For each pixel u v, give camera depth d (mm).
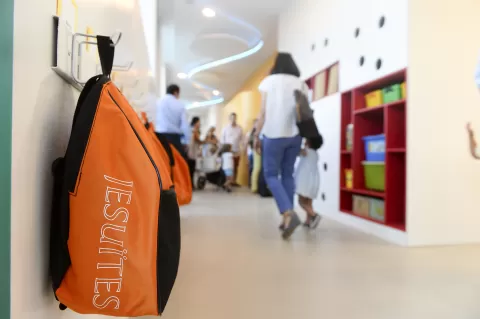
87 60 1029
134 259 737
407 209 2678
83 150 731
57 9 773
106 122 760
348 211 3584
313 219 3258
